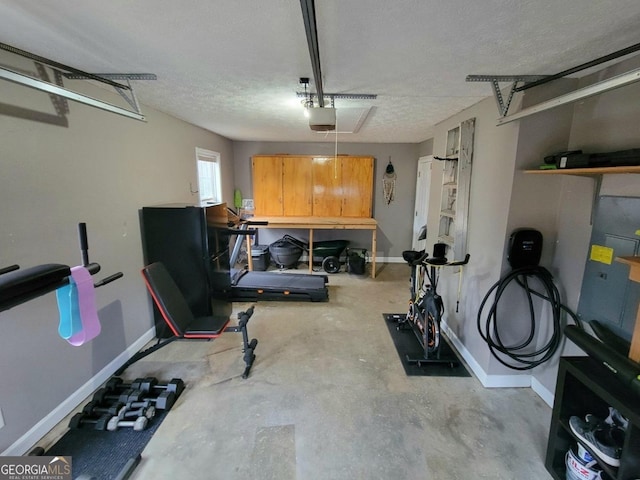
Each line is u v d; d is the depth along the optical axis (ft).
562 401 5.24
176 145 11.50
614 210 5.62
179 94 8.25
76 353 6.91
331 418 6.66
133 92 7.38
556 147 6.70
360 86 7.29
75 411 6.79
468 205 8.88
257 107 9.68
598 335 5.80
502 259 7.27
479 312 7.46
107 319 7.91
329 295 14.14
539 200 6.99
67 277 4.00
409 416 6.75
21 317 5.65
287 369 8.42
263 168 18.48
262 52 5.39
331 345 9.71
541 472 5.49
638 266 4.34
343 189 18.71
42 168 6.07
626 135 5.38
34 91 5.87
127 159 8.67
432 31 4.50
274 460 5.65
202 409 6.88
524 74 6.29
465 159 8.91
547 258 7.25
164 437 6.12
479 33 4.57
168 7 3.92
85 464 5.51
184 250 9.62
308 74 6.54
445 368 8.56
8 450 5.51
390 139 17.06
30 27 4.47
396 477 5.35
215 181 16.15
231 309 12.28
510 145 6.96
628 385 4.18
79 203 6.98
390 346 9.70
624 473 4.18
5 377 5.44
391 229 19.65
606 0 3.65
